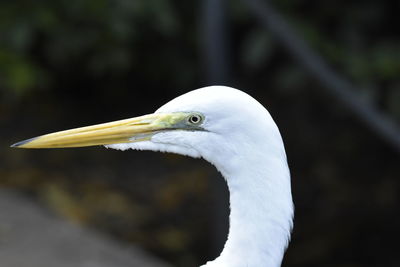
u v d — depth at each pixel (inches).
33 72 362.6
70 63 453.7
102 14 364.8
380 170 433.1
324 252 372.8
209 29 260.4
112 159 457.1
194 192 421.7
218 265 138.5
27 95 490.6
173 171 444.8
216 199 285.9
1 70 355.6
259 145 132.9
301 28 333.7
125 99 496.7
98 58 398.9
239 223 136.3
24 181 422.0
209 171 430.6
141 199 416.8
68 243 319.9
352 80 320.8
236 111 133.6
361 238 381.7
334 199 413.1
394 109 323.0
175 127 140.7
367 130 448.5
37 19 369.1
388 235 383.6
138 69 463.8
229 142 134.9
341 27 366.3
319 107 462.6
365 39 361.7
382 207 405.1
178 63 434.6
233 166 135.1
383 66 319.0
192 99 138.3
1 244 313.7
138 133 144.0
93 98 498.6
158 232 388.2
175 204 411.8
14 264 295.4
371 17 365.7
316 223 395.9
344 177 429.7
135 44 429.1
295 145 450.0
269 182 133.2
